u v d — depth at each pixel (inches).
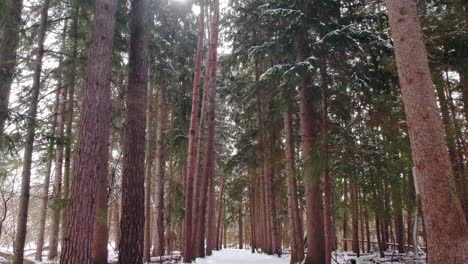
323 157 350.9
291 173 557.3
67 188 509.4
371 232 1143.0
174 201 769.6
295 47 420.2
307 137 440.1
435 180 189.6
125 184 331.3
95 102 278.8
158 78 634.2
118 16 388.5
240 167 936.3
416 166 199.9
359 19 399.2
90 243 259.8
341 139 452.1
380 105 402.9
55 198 444.8
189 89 741.3
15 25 350.3
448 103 383.2
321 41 352.8
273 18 401.1
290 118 566.9
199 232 664.4
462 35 317.1
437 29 322.7
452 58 340.2
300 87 431.8
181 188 805.2
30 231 1035.9
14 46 353.7
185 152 765.9
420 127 198.8
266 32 491.5
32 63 402.9
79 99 526.6
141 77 353.1
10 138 322.0
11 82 331.6
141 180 335.3
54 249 578.9
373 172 461.1
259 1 501.0
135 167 333.4
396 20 217.6
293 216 550.6
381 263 515.8
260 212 974.4
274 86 500.1
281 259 678.5
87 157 267.3
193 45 692.1
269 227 847.7
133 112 343.6
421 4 357.7
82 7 385.1
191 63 713.6
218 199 1357.0
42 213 586.2
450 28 321.7
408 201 506.9
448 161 193.2
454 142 362.6
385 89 399.9
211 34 657.0
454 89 383.9
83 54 438.3
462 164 364.8
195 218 576.7
